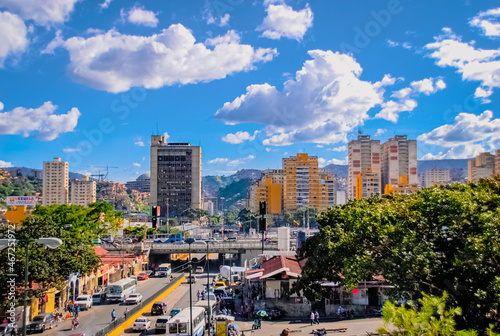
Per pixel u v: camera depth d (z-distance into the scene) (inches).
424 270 1151.0
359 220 1465.3
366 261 1325.0
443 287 1239.5
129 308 2421.3
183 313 1851.6
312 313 1956.2
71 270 2034.9
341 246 1483.8
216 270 4628.4
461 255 1084.5
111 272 3356.3
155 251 4485.7
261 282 2583.7
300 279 1749.5
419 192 1599.4
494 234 1055.6
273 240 5128.0
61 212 2874.0
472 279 1053.8
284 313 2165.4
